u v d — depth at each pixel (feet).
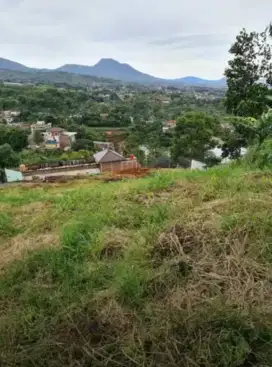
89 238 10.56
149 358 5.83
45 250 10.16
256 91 46.88
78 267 9.04
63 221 12.94
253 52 52.47
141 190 15.23
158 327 6.33
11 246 11.60
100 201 14.51
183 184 15.03
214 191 12.53
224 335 5.75
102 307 7.34
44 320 7.14
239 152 47.52
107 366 5.94
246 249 8.06
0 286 8.93
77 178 28.48
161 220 10.78
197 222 9.52
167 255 8.68
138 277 7.88
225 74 54.29
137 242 9.55
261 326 5.85
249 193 10.95
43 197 17.63
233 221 9.03
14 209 15.76
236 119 18.10
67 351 6.30
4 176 63.77
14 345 6.81
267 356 5.49
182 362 5.62
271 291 6.78
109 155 60.08
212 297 6.84
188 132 82.74
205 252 8.25
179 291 7.20
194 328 6.01
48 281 8.82
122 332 6.57
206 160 70.54
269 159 15.28
